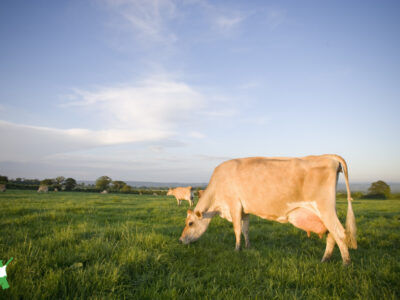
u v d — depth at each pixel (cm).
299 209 491
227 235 709
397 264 420
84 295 293
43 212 991
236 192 557
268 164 527
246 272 400
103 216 996
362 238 673
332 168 466
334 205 457
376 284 347
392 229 838
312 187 471
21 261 356
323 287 346
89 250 423
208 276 374
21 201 1538
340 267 409
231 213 568
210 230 762
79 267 364
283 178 497
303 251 550
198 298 301
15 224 735
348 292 326
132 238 515
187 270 397
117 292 307
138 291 319
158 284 332
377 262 458
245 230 591
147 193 5369
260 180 522
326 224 455
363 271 388
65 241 503
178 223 869
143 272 368
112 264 363
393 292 314
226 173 578
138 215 1050
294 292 335
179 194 1848
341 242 436
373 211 1420
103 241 493
